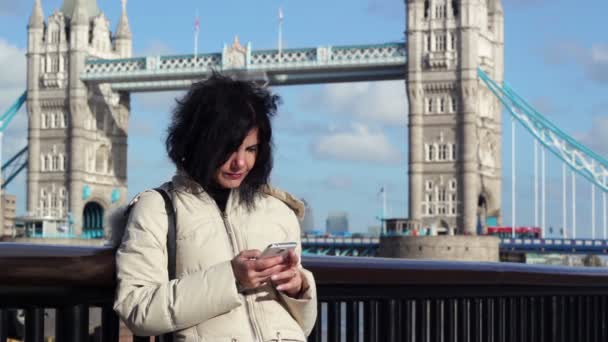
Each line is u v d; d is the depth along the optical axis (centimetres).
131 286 480
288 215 531
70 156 14150
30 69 14512
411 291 667
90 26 14750
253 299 500
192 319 468
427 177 12550
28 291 480
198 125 504
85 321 516
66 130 14288
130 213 506
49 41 14488
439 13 12612
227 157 503
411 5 12706
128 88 14325
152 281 482
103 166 14638
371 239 12069
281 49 12962
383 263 641
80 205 14112
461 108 12444
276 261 480
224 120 499
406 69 12669
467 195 12306
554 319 818
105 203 14575
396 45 12781
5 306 486
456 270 689
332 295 618
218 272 472
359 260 629
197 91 512
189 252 495
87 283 495
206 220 500
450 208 12419
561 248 11306
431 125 12581
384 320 661
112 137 14762
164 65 13738
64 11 14712
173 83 13850
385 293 650
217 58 13375
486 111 12938
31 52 14538
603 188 11662
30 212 14300
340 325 636
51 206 14275
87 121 14350
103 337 531
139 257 485
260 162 521
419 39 12619
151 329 469
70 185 14112
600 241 11231
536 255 13425
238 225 511
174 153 510
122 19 15362
